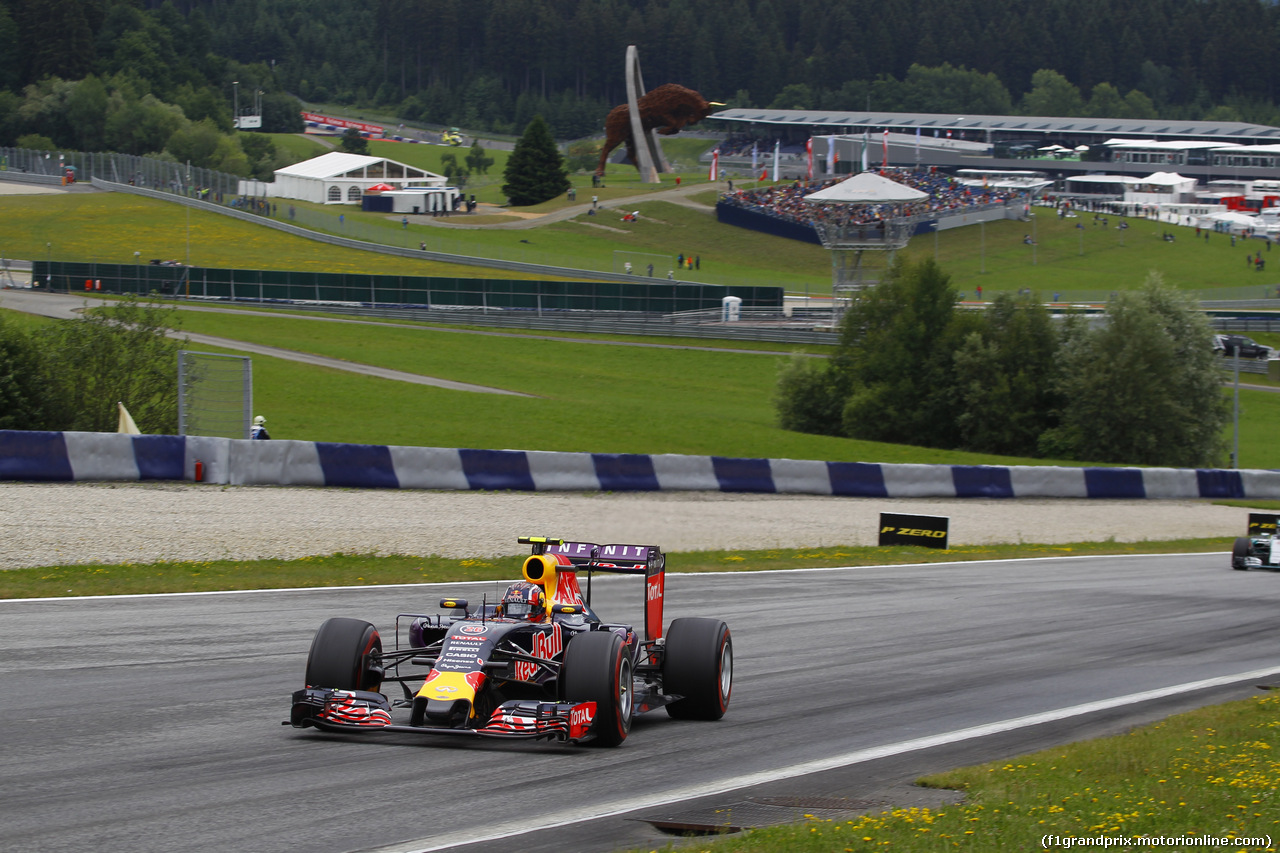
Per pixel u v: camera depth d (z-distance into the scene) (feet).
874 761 52.75
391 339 404.57
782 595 107.96
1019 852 37.81
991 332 350.02
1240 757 52.16
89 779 44.83
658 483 178.91
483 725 50.19
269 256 603.67
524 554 123.75
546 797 44.65
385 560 114.01
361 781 45.70
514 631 51.75
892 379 351.87
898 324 353.72
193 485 150.92
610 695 50.65
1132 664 81.92
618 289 485.56
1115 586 126.21
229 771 46.52
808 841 38.55
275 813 41.47
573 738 48.55
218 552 111.96
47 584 92.58
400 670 68.08
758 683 69.56
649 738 55.26
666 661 58.85
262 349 349.61
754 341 459.73
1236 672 80.38
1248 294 623.77
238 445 153.99
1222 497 233.35
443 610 89.51
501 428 249.96
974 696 68.44
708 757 52.06
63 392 190.08
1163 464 320.09
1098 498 217.36
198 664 67.51
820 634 87.97
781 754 53.31
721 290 498.69
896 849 37.88
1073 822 41.34
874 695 67.51
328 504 144.97
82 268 454.81
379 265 601.21
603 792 45.75
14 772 45.37
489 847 38.78
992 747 56.24
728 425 278.87
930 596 112.06
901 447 266.16
